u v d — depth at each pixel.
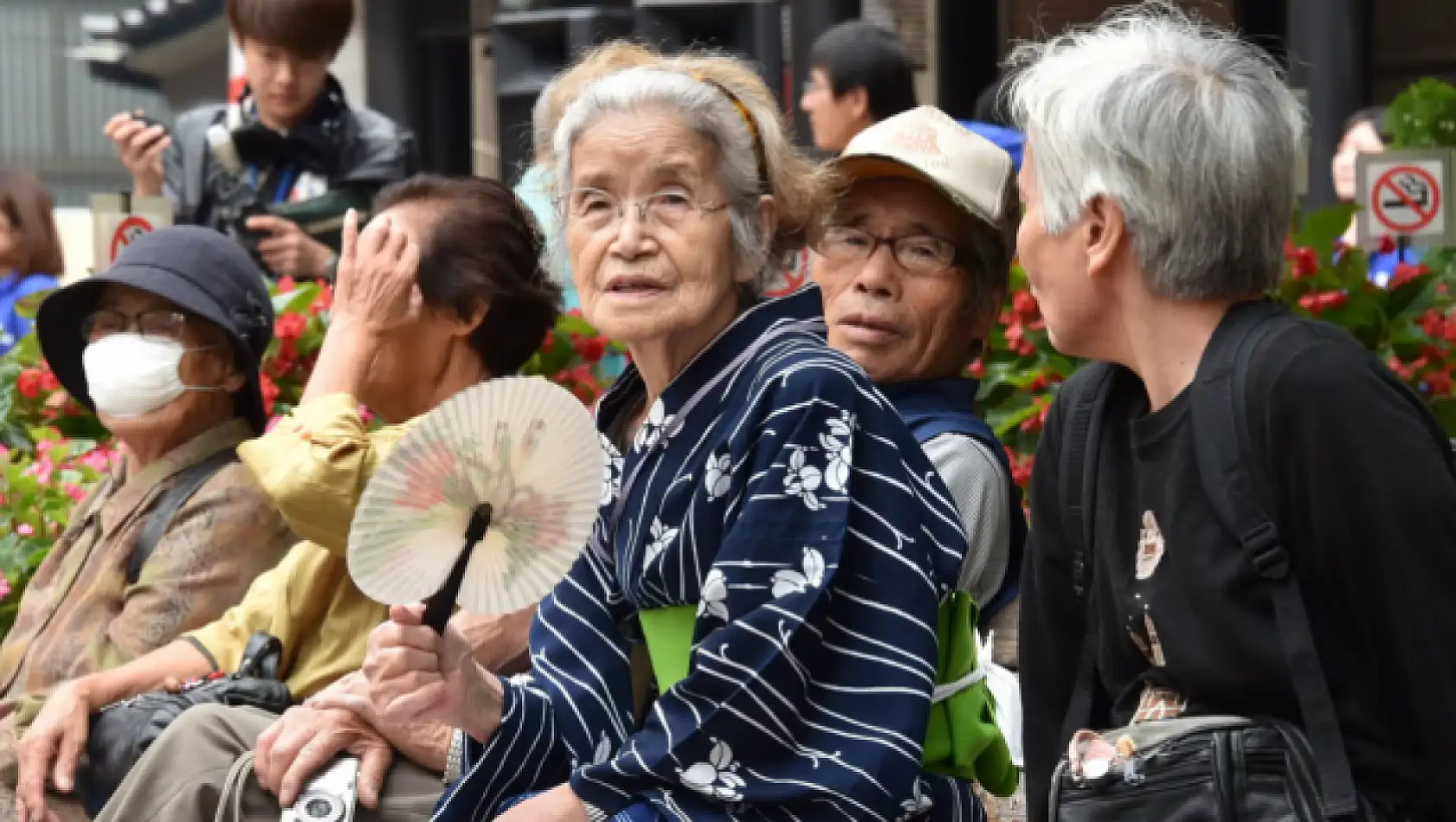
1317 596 4.60
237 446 7.27
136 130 10.77
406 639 4.99
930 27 14.93
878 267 6.49
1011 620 6.70
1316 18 12.52
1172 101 4.75
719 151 5.22
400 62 15.20
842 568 4.91
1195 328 4.82
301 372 9.13
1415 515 4.47
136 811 6.12
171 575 7.08
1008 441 8.28
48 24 28.91
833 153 10.41
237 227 10.64
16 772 7.09
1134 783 4.68
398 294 6.80
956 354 6.62
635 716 5.43
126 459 7.56
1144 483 4.85
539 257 7.08
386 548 4.77
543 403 4.77
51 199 13.55
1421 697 4.50
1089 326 4.93
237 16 10.53
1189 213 4.73
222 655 6.89
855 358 6.52
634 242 5.15
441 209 6.95
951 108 14.37
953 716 5.21
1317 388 4.54
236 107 10.91
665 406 5.21
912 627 4.88
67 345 7.62
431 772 6.05
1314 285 8.59
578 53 6.34
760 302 5.37
